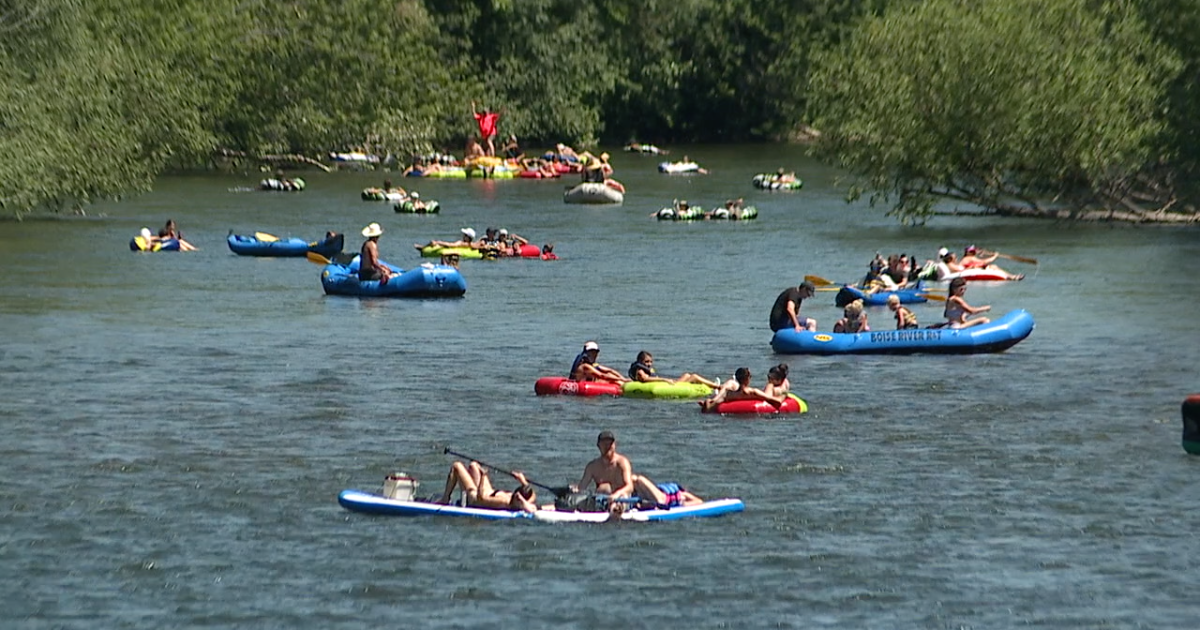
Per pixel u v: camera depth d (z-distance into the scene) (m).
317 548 80.69
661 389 116.31
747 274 196.25
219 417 109.75
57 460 97.25
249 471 95.19
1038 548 80.94
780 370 112.44
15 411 111.06
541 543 81.25
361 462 97.69
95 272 190.75
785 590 75.00
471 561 78.62
